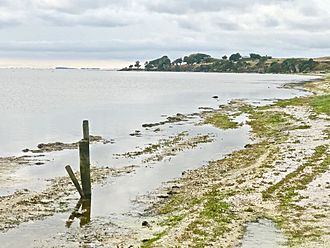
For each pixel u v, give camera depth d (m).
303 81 192.62
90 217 25.09
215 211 24.00
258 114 69.88
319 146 41.09
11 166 38.66
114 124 68.56
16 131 61.62
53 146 48.41
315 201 25.28
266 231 20.97
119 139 53.22
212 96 126.75
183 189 30.20
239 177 31.98
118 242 20.92
